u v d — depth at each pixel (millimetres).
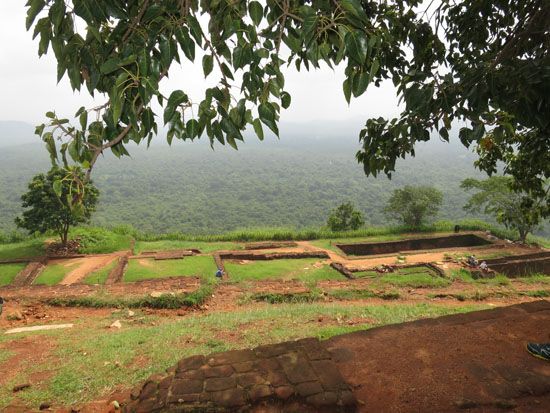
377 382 3084
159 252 17703
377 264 16859
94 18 1391
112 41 1532
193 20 1463
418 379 3096
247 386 2971
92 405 4184
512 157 5387
